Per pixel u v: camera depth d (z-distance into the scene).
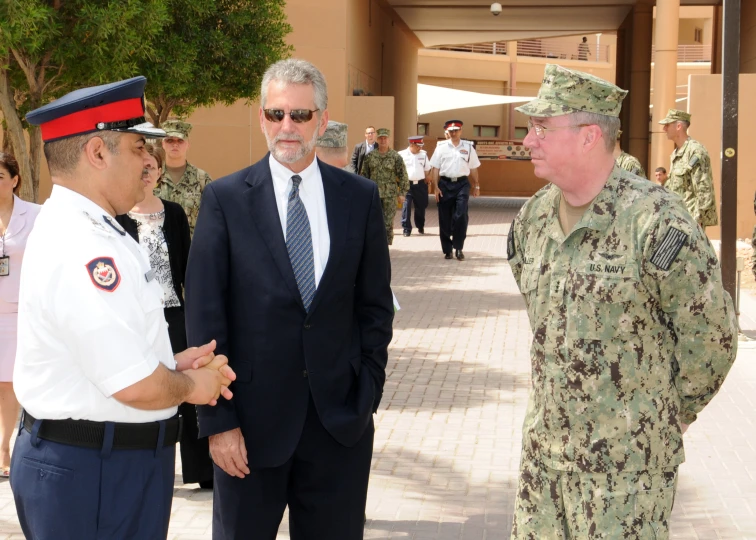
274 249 3.22
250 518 3.27
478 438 6.07
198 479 5.07
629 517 2.84
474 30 33.19
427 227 20.64
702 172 10.16
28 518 2.58
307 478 3.32
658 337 2.86
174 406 2.72
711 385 2.88
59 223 2.54
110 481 2.59
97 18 9.61
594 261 2.85
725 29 8.77
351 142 19.75
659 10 18.22
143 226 4.92
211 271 3.22
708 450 5.82
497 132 44.22
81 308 2.45
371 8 24.09
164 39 12.07
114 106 2.61
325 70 19.66
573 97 2.83
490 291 12.00
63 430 2.55
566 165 2.85
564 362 2.89
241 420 3.22
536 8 28.44
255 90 14.15
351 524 3.35
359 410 3.28
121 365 2.46
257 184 3.28
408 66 33.84
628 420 2.84
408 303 11.12
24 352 2.57
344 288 3.29
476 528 4.66
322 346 3.24
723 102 8.98
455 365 8.09
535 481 3.00
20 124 10.48
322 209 3.36
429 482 5.29
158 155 4.98
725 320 2.79
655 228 2.78
